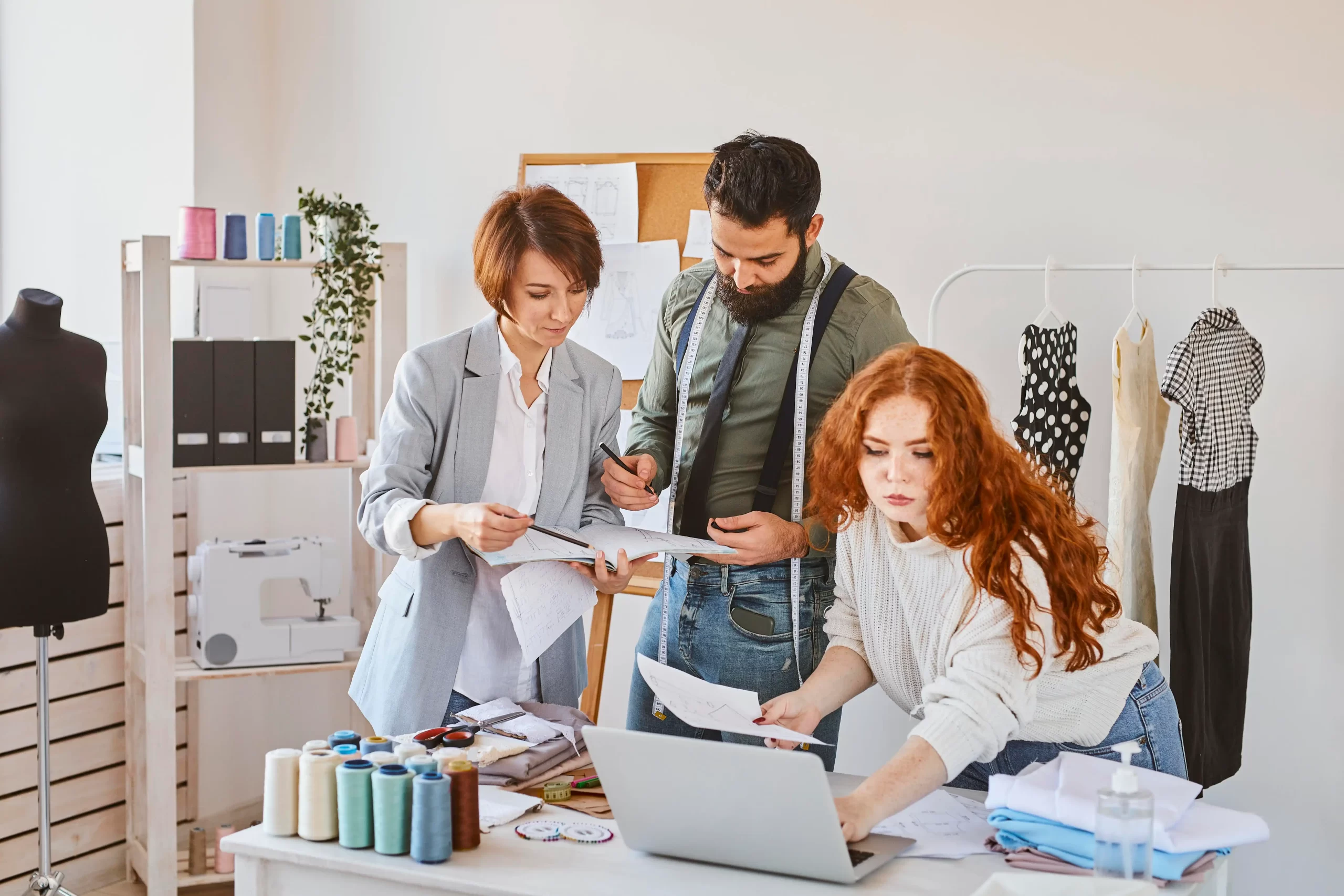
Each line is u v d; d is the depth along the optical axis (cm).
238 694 358
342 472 372
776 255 204
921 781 143
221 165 357
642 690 226
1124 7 279
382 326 335
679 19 324
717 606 215
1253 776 277
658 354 236
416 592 197
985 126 293
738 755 131
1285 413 271
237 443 308
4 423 265
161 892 305
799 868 137
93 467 344
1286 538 272
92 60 361
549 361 205
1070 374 251
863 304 212
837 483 164
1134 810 127
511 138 346
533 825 154
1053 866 138
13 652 304
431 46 355
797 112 312
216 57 354
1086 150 284
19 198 373
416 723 195
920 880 138
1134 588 235
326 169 371
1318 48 265
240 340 307
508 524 179
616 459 212
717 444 218
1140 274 280
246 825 361
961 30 294
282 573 316
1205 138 274
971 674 148
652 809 141
